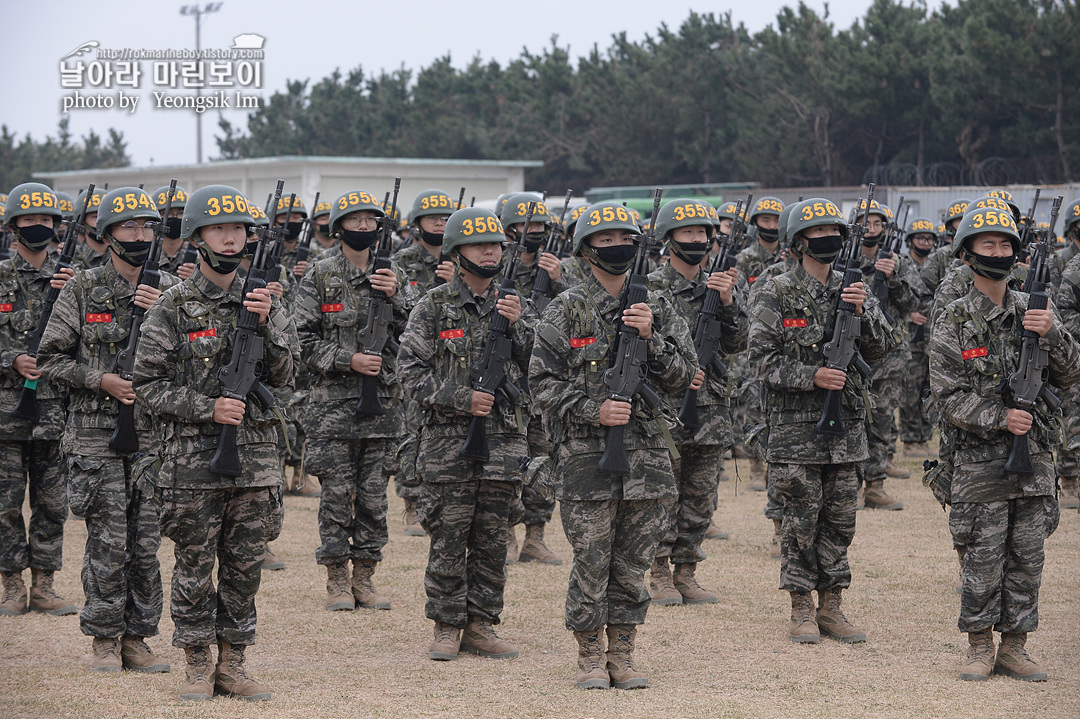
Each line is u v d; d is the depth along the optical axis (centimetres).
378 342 989
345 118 7800
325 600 1019
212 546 732
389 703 730
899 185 4712
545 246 1161
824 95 5009
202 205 722
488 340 827
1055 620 926
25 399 922
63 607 977
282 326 753
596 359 750
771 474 888
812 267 884
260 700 736
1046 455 781
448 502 832
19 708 714
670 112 6028
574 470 752
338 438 984
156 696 743
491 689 762
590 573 750
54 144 8569
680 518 1008
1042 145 4406
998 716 704
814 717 699
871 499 1409
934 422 833
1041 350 773
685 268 1037
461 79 7500
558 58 6844
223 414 709
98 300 811
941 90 4444
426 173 5091
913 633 903
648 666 820
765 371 870
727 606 994
